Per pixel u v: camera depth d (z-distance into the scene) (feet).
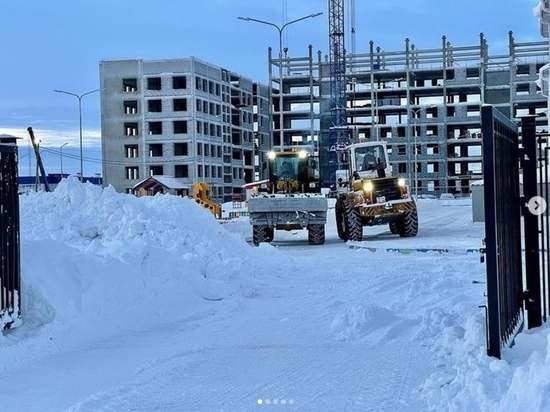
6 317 23.90
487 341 19.12
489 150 18.58
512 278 21.58
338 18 271.69
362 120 306.55
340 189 78.95
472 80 293.84
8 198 24.41
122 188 261.24
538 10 47.78
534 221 23.30
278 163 81.30
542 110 292.61
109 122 261.85
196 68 260.01
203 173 260.83
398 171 298.35
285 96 315.78
